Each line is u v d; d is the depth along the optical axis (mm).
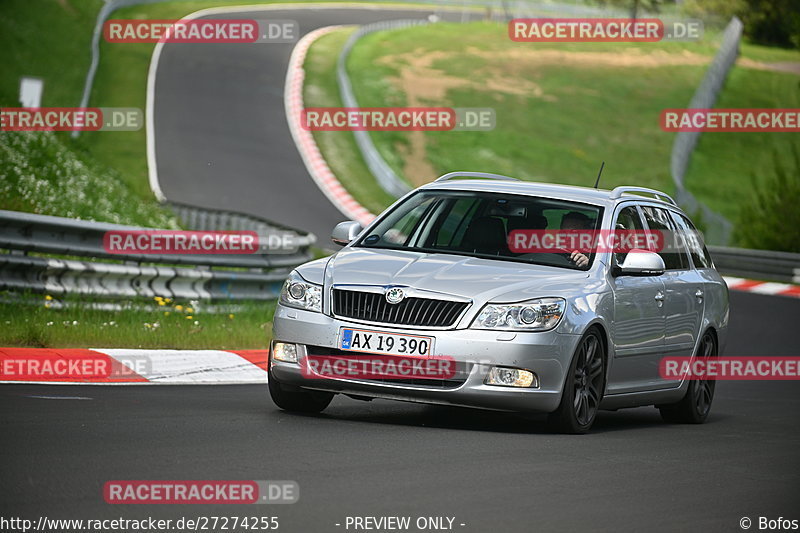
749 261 111125
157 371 38344
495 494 21547
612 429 33219
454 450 26172
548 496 21719
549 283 30391
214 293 56062
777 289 103062
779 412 41125
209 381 37875
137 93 186750
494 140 199625
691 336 37000
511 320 29094
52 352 38562
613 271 32500
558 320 29500
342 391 29969
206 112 182500
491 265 31219
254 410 31109
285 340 30359
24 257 46062
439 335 28984
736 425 36656
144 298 51156
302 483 21453
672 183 194000
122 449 23828
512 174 182125
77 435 25188
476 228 32906
